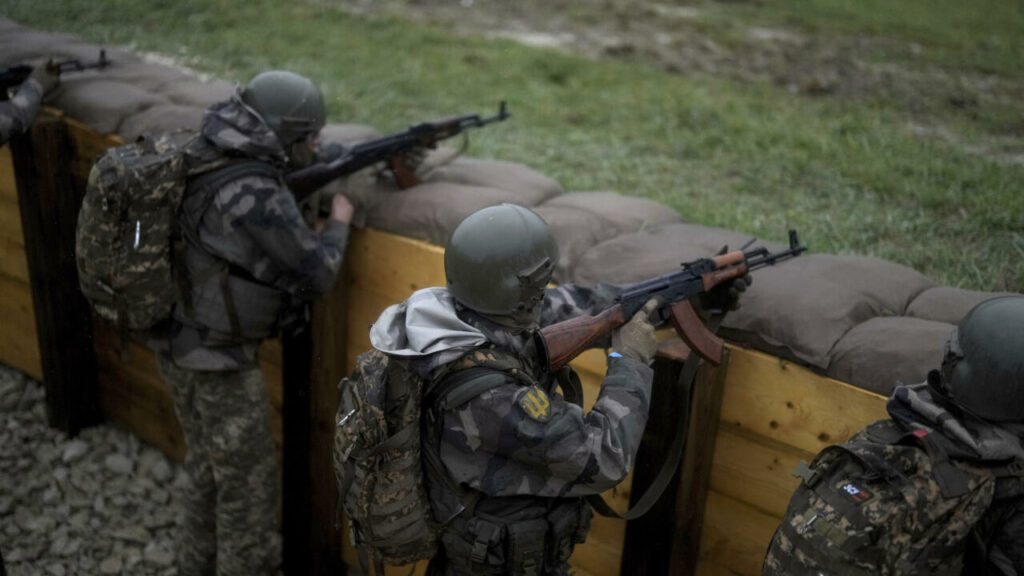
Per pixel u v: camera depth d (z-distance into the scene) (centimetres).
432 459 196
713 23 867
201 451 338
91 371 470
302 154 309
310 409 362
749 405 251
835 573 165
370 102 558
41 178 419
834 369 235
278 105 287
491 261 187
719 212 393
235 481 322
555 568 213
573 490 191
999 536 160
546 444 183
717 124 532
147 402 454
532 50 702
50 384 461
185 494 349
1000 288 312
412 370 191
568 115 548
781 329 243
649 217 322
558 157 472
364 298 345
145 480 446
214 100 412
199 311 297
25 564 399
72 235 434
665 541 258
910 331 233
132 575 398
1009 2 1048
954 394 166
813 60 736
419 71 628
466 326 188
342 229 314
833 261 273
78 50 481
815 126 527
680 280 217
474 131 509
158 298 294
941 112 590
